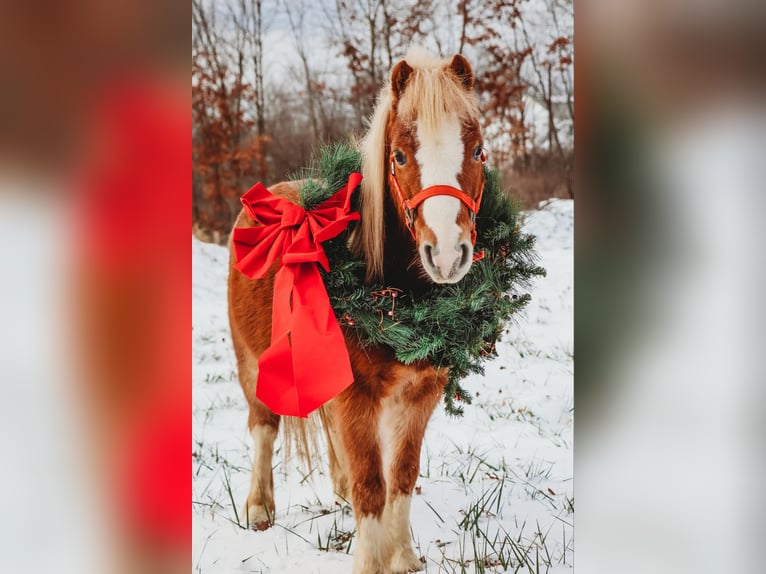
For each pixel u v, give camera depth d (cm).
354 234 217
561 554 235
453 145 187
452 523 264
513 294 223
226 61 1019
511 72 994
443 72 197
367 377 211
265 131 1014
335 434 283
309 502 293
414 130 190
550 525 261
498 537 250
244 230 228
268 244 223
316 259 203
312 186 222
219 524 271
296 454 301
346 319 206
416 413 226
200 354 538
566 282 667
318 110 1009
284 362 204
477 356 224
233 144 988
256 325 262
